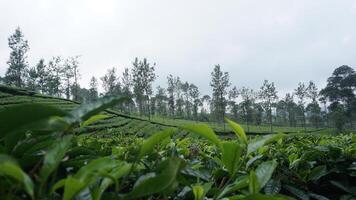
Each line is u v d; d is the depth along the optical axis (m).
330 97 102.06
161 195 1.47
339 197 2.91
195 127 1.41
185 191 1.67
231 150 1.52
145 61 82.06
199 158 2.59
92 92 93.94
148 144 1.33
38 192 0.99
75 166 1.51
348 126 95.69
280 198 1.23
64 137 1.09
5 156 0.86
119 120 55.25
